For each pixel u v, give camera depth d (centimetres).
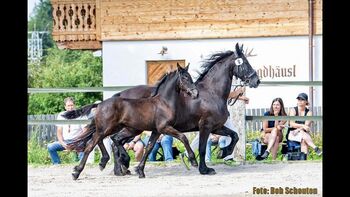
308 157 2264
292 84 2241
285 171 2027
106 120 1950
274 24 3031
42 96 3941
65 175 2038
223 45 3053
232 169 2080
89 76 4206
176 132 1955
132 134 2016
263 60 3036
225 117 2020
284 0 3020
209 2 3053
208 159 2194
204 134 2002
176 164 2177
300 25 3017
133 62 3092
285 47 3030
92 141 1964
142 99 1967
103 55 3106
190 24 3062
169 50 3077
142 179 1941
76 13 3147
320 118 2175
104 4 3098
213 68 2033
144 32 3086
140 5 3080
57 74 4188
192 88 1948
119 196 1723
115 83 3102
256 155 2234
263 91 2989
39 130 2605
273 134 2205
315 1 3000
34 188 1848
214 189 1783
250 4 3036
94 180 1948
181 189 1789
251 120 2194
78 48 3166
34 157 2459
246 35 3042
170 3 3067
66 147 2125
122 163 2017
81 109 2019
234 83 2355
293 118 2184
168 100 1958
